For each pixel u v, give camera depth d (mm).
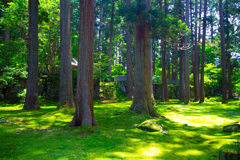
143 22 8578
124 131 5445
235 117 8297
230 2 20500
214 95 28109
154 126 5652
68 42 9773
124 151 3658
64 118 7809
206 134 5211
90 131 5262
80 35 5867
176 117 8273
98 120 7289
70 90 9523
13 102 14125
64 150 3660
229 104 14805
